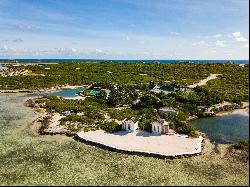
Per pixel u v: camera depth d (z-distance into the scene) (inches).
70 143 2204.7
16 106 3649.1
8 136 2379.4
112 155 1961.1
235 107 1815.9
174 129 2433.6
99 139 2222.0
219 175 1652.3
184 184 1560.0
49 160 1892.2
